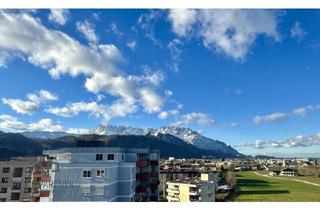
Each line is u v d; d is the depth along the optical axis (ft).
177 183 229.45
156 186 133.18
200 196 219.61
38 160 181.16
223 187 334.24
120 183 105.19
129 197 104.32
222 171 455.22
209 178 300.61
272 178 511.81
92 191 95.71
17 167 173.78
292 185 422.00
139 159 124.16
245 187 391.24
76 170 96.99
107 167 96.73
